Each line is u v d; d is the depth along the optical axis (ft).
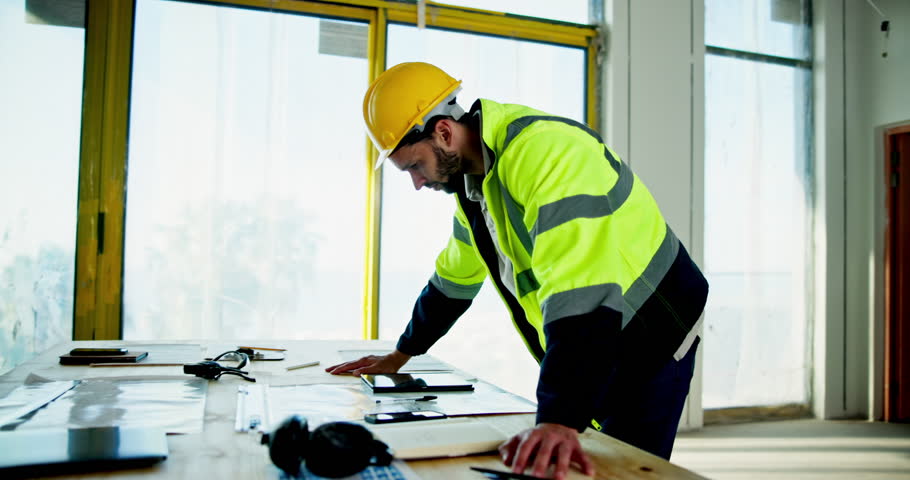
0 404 3.01
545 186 2.99
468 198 4.09
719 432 11.66
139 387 3.53
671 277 3.76
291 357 4.94
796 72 12.91
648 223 3.73
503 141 3.41
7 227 8.82
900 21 12.65
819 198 12.89
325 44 10.07
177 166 9.46
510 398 3.55
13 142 8.84
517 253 3.66
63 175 9.06
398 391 3.62
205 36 9.59
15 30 8.87
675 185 11.66
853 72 13.14
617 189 3.51
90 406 3.03
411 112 3.67
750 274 12.42
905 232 13.01
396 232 10.33
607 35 11.39
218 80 9.61
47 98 8.99
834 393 12.85
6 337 8.82
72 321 9.12
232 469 2.21
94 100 9.16
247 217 9.70
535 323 3.89
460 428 2.74
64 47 9.06
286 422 2.17
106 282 9.21
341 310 10.11
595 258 2.82
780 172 12.75
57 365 4.30
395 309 10.32
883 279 13.15
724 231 12.23
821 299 12.85
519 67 11.02
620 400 3.63
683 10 11.80
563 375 2.60
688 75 11.81
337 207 10.07
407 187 10.40
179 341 5.83
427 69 3.81
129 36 9.29
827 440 11.19
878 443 11.07
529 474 2.23
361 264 10.21
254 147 9.73
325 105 10.03
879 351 13.05
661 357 3.64
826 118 12.82
